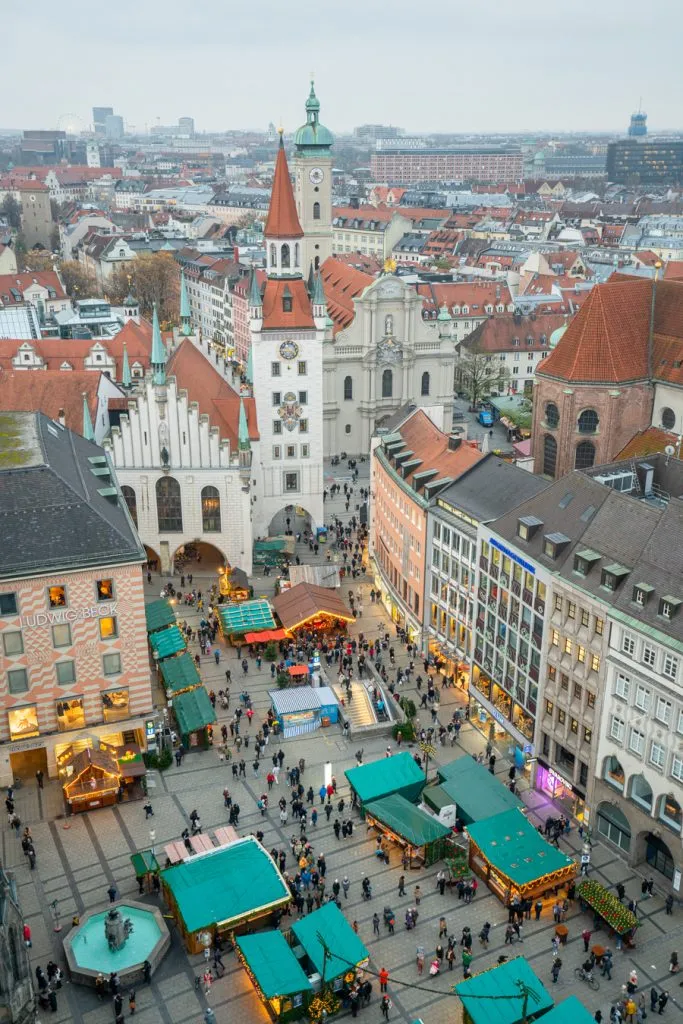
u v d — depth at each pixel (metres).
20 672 74.19
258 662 94.56
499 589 80.94
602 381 113.12
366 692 89.19
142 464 110.31
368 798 72.00
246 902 61.31
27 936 60.91
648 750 65.19
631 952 60.84
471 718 87.75
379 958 60.53
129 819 73.44
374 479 113.56
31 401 126.06
